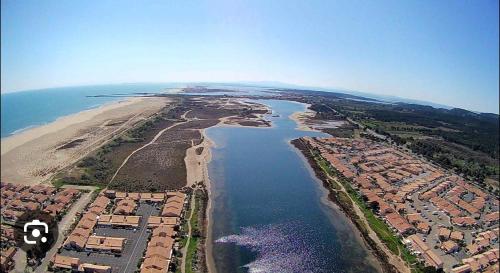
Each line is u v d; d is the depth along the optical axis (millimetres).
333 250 117812
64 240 113938
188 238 118812
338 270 107500
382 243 122312
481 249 124250
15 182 162750
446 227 138375
